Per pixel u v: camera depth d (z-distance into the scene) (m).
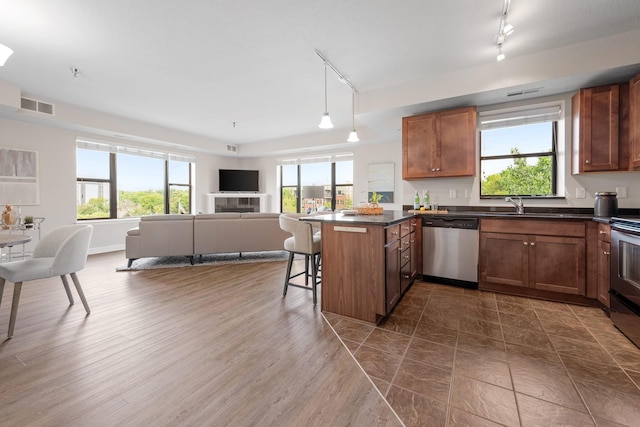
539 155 3.38
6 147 4.19
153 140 5.78
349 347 1.90
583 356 1.77
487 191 3.64
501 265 2.94
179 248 4.30
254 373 1.61
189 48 2.76
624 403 1.36
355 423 1.25
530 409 1.33
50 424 1.23
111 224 5.52
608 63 2.53
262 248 4.68
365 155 6.46
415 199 3.86
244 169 8.12
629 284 1.97
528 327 2.18
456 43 2.65
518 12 2.20
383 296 2.21
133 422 1.25
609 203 2.57
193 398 1.41
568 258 2.63
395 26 2.40
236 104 4.42
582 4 2.11
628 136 2.63
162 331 2.12
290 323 2.27
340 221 2.34
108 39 2.60
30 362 1.70
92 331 2.12
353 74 3.29
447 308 2.57
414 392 1.45
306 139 6.62
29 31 2.47
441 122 3.50
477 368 1.66
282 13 2.23
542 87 2.94
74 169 4.93
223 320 2.32
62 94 3.99
